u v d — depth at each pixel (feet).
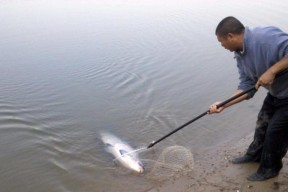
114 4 28.48
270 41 6.52
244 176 8.36
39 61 17.02
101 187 8.60
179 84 14.83
